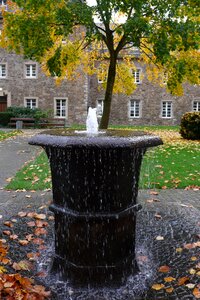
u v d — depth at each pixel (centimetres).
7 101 3052
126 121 3188
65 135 323
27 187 704
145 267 367
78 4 1400
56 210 344
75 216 323
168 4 1380
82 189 322
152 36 1358
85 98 3006
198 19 1414
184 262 377
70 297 313
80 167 318
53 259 357
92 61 1947
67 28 1403
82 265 335
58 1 1376
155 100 3169
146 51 1812
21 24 1396
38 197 628
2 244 415
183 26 1348
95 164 316
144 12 1426
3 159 1087
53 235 450
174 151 1229
